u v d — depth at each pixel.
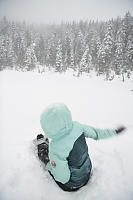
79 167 1.37
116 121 4.25
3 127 3.94
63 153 1.23
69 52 32.50
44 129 1.21
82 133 1.40
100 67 24.80
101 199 1.56
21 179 1.89
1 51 29.84
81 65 26.64
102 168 1.99
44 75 23.23
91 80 19.34
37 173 1.97
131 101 7.92
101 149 2.42
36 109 6.19
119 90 11.94
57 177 1.40
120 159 2.14
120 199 1.55
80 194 1.62
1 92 10.30
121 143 2.57
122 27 29.23
